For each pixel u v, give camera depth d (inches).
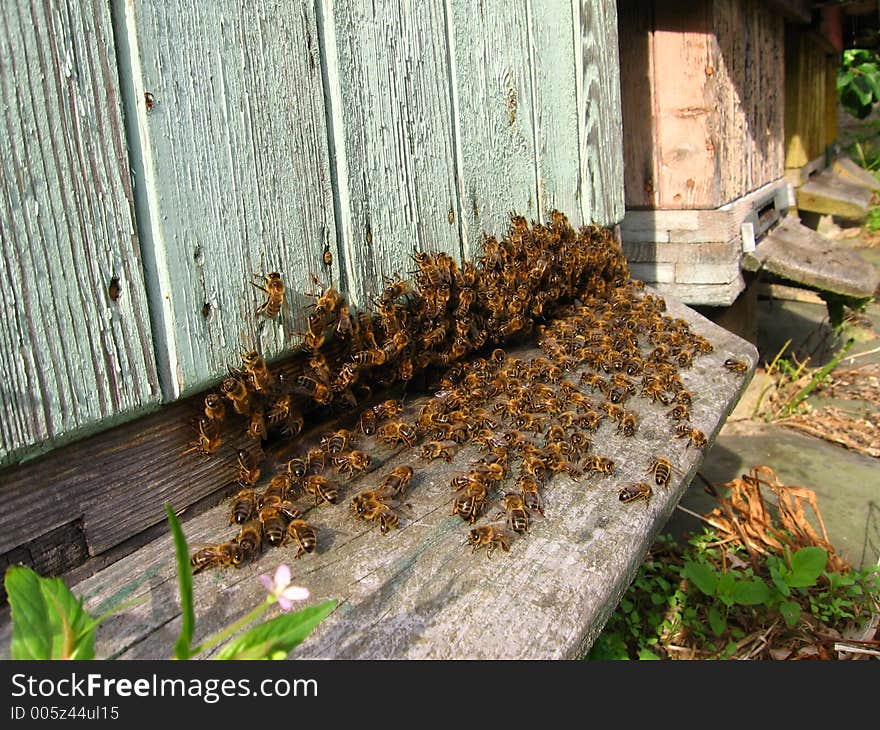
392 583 6.9
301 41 8.7
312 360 9.3
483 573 7.2
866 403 30.5
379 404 11.0
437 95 11.2
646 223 24.5
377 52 9.9
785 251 27.6
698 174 23.5
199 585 6.7
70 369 6.5
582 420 11.6
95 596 6.5
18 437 6.1
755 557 19.3
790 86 37.2
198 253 7.6
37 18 6.1
